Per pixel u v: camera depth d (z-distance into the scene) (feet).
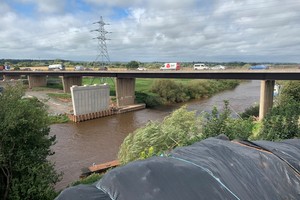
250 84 447.42
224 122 45.60
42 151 60.39
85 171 83.10
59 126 153.89
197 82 272.51
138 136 64.39
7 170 55.11
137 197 11.27
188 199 11.30
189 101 246.47
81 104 172.96
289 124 43.37
